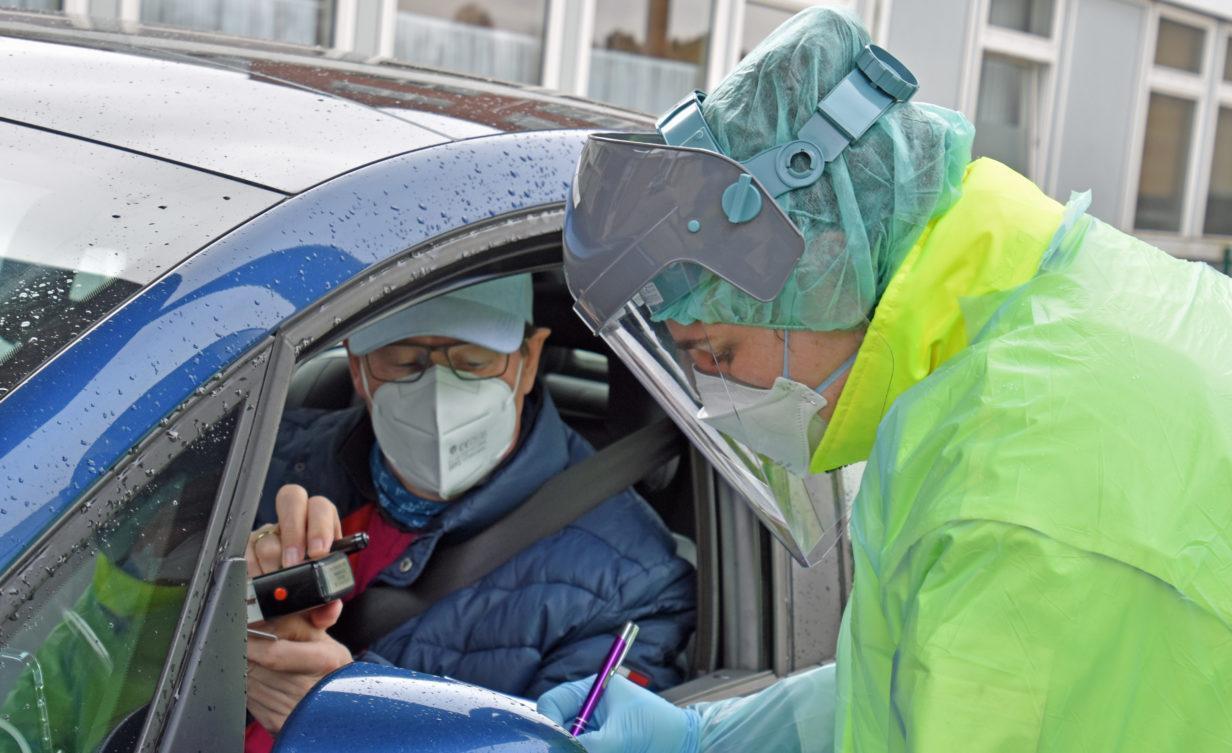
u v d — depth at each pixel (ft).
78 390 2.91
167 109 3.90
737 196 3.51
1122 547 2.80
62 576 2.76
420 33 24.89
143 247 3.28
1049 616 2.80
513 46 26.50
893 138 3.54
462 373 5.95
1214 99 44.98
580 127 4.93
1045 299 3.25
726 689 5.26
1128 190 42.22
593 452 6.73
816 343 3.71
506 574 6.13
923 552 2.96
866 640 3.30
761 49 3.83
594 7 27.81
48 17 4.90
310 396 7.80
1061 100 38.81
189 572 3.01
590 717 4.83
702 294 3.66
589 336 7.22
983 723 2.81
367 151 3.94
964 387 3.15
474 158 4.21
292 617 4.89
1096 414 2.93
